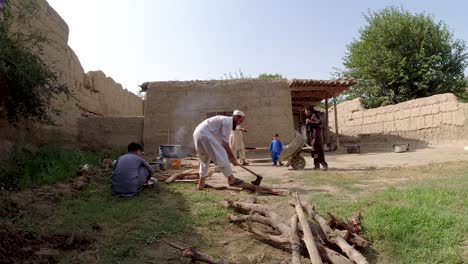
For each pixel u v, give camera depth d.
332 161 11.80
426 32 23.55
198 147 5.95
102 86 16.53
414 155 12.59
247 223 4.02
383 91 24.67
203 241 3.83
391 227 3.81
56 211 4.81
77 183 6.42
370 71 24.72
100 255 3.50
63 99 12.26
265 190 5.68
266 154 14.30
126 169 5.75
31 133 9.80
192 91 14.93
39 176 6.93
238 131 11.02
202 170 6.02
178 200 5.30
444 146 15.31
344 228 3.70
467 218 4.00
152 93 14.83
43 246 3.64
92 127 14.16
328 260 3.23
